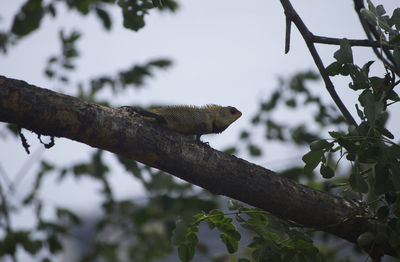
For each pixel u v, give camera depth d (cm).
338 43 798
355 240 784
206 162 727
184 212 1383
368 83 712
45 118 635
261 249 704
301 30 823
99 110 673
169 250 1567
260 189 743
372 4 773
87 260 1547
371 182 749
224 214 722
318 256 709
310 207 761
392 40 731
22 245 1320
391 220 667
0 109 618
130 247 1581
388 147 638
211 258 1355
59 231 1412
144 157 711
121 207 1522
